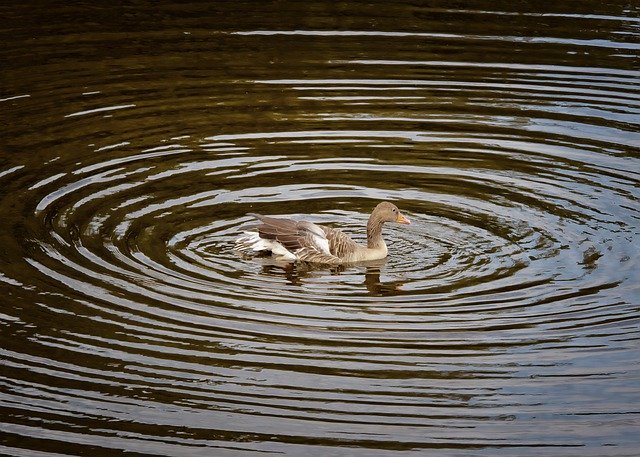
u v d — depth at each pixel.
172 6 27.41
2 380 12.60
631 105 21.84
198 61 23.75
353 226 17.36
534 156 19.72
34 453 11.38
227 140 20.16
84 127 20.52
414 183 18.72
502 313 14.42
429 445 11.62
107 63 23.56
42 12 26.72
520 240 16.73
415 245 16.67
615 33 25.61
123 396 12.43
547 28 25.97
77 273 15.26
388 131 20.67
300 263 16.19
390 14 26.94
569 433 11.85
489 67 23.56
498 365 13.14
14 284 14.83
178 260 15.90
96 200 17.67
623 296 14.88
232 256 16.19
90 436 11.68
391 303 14.76
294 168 19.20
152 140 20.05
